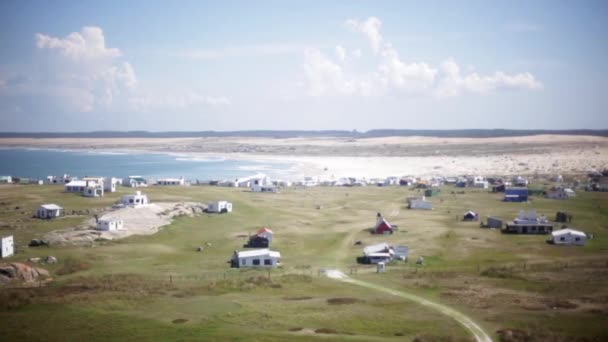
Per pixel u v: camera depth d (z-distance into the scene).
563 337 53.16
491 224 121.69
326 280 78.12
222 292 70.56
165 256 93.75
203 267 86.62
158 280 76.56
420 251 98.94
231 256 95.25
